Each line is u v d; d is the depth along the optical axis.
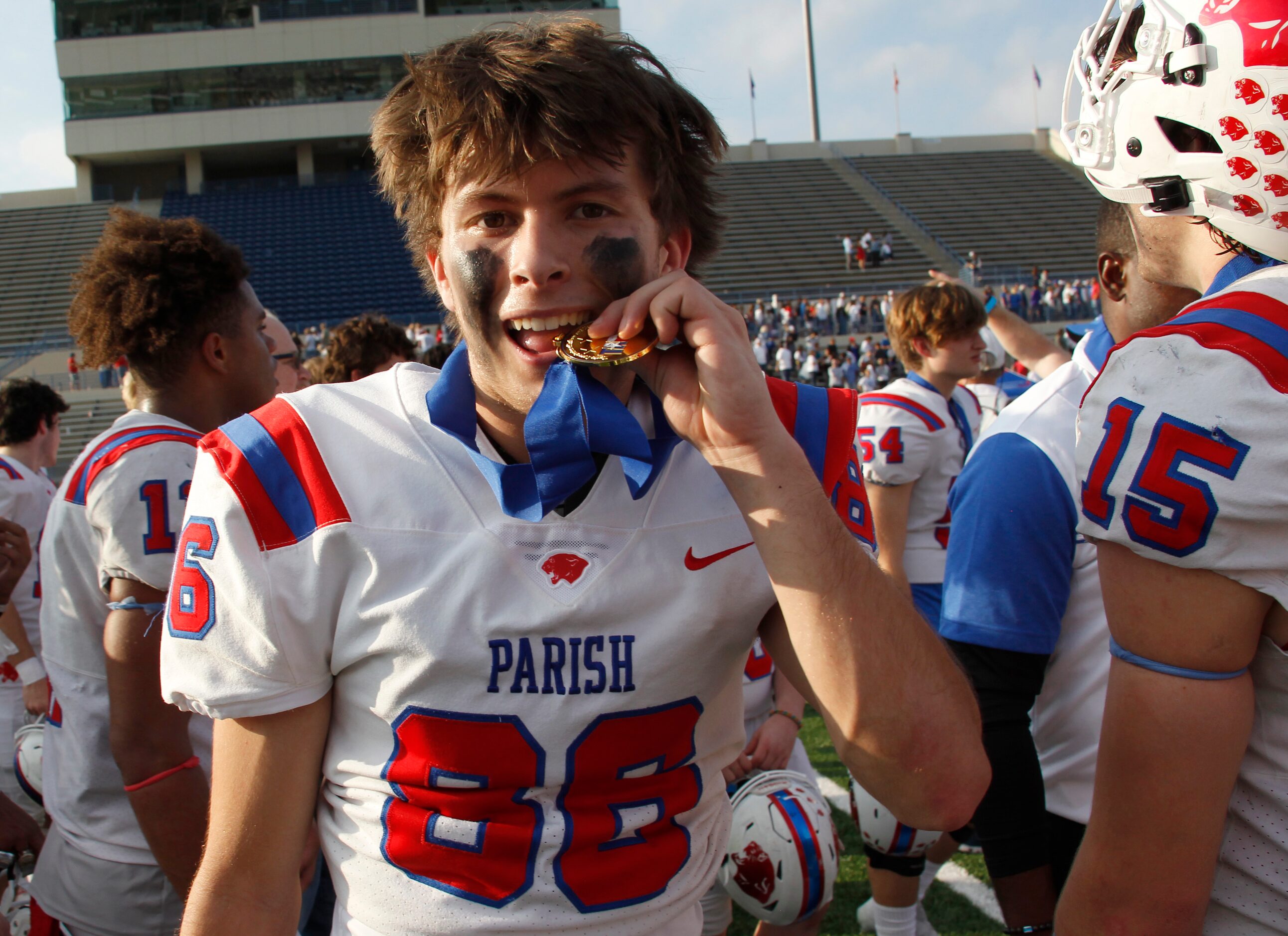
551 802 1.06
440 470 1.06
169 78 31.47
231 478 1.04
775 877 1.94
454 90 1.02
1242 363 0.94
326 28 31.64
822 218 29.52
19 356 21.64
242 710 1.03
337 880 1.13
